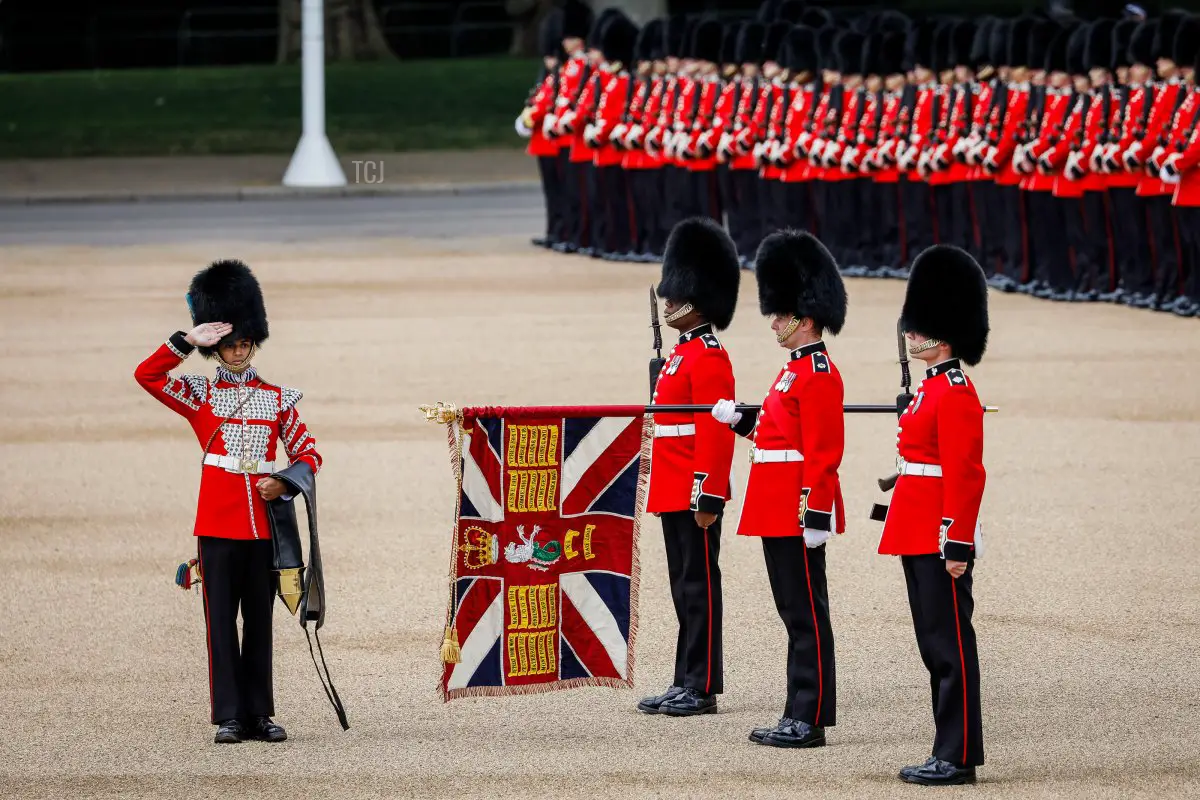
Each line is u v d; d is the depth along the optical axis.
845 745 28.45
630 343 61.44
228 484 29.16
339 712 28.98
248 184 113.06
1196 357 59.00
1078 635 33.69
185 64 185.88
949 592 26.95
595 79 84.12
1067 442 48.00
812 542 27.97
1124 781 26.70
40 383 56.84
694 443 30.56
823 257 29.23
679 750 28.31
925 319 27.31
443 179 116.06
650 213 83.31
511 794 26.39
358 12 175.12
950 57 75.44
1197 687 30.88
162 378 29.27
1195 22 65.81
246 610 29.42
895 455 46.97
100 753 28.36
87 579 37.84
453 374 56.50
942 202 77.19
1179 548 39.00
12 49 184.00
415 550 39.62
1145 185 67.94
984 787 26.48
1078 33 70.38
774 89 80.25
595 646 29.88
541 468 29.69
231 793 26.56
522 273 79.00
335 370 57.56
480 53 186.62
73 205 107.00
